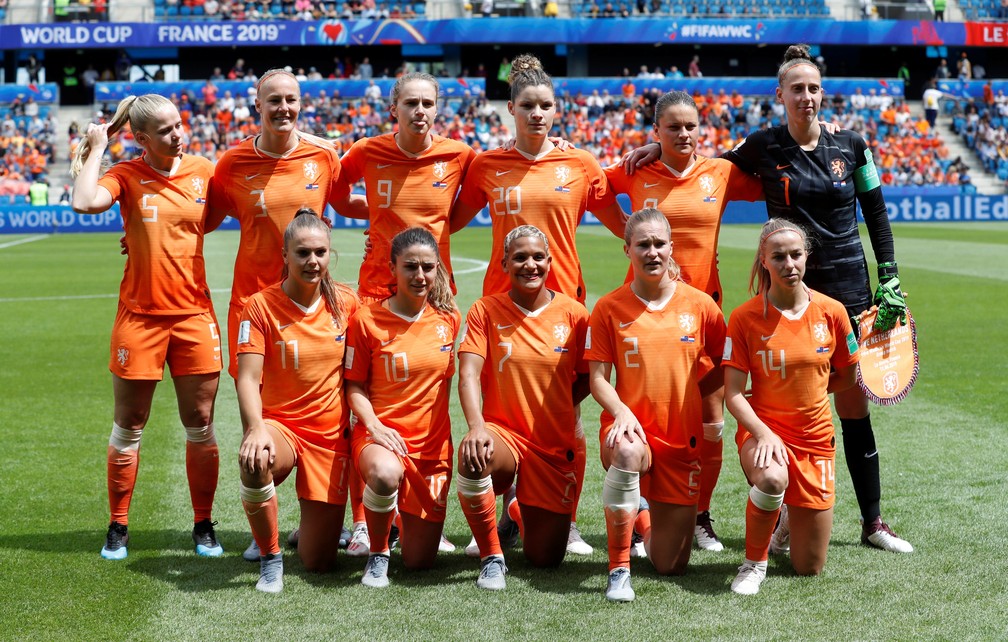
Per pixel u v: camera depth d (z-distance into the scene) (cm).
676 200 491
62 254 2078
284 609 383
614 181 517
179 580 416
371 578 410
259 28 3375
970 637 354
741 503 521
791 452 416
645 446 405
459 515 514
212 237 2453
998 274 1532
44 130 3234
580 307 450
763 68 3797
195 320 455
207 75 3647
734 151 502
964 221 2889
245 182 471
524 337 436
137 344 445
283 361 425
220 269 1667
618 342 430
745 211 2869
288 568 434
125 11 3481
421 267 423
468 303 1245
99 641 353
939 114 3522
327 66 3697
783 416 421
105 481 559
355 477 467
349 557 453
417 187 496
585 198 500
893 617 371
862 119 3362
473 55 3712
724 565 435
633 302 434
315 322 429
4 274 1677
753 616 374
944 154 3288
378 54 3697
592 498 534
